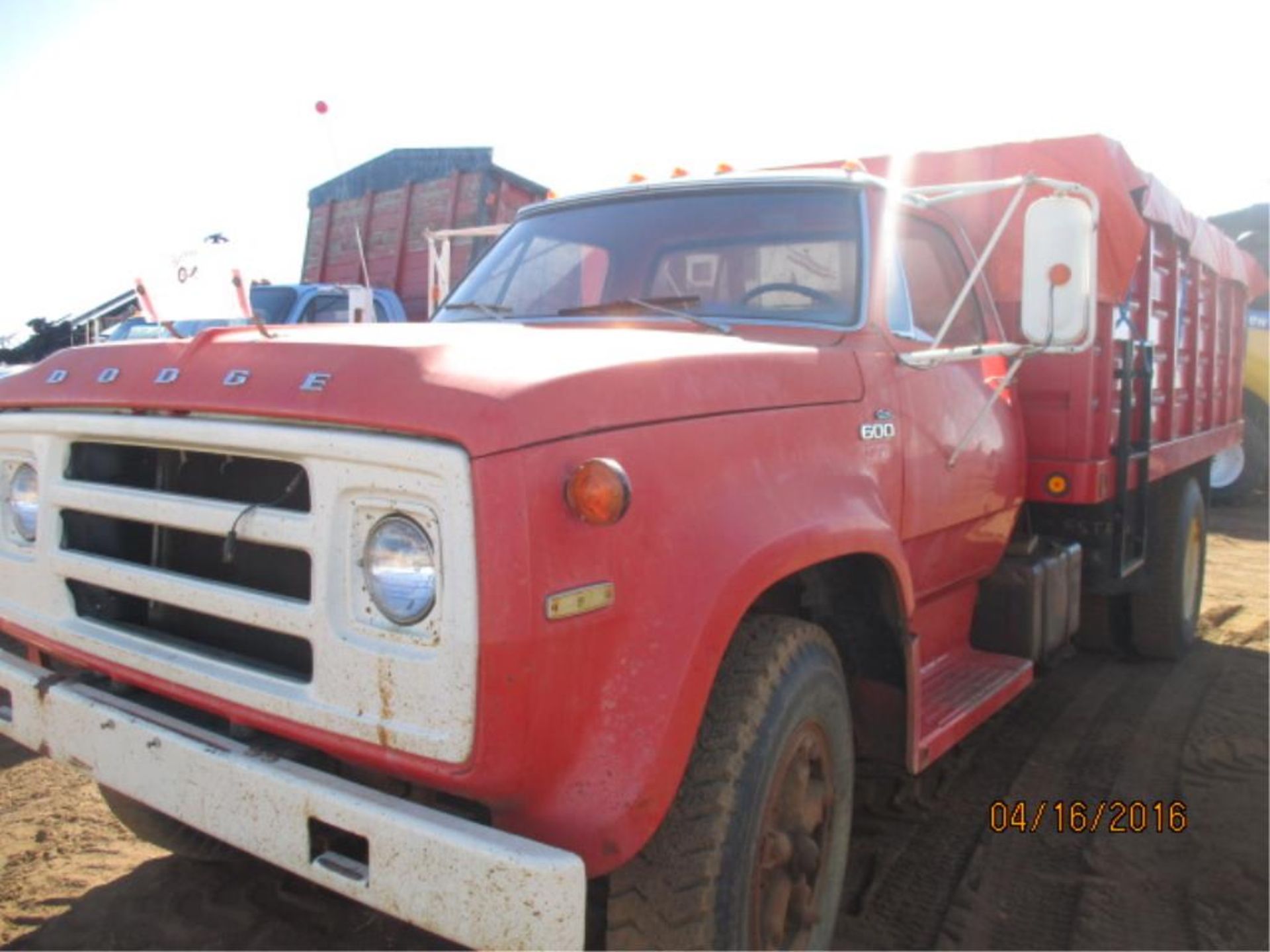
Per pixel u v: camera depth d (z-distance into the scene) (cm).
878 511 292
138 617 274
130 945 304
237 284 281
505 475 195
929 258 381
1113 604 601
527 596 194
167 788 241
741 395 252
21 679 279
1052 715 514
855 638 317
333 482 212
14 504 293
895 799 407
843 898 340
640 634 213
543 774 204
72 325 1180
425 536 201
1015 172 438
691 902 228
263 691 226
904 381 326
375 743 208
